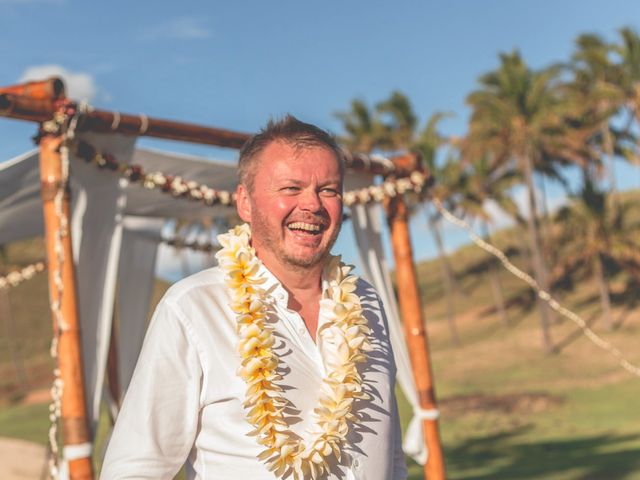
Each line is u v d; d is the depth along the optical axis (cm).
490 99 3847
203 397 155
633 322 3862
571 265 4034
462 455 1959
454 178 4159
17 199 604
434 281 5881
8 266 3750
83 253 527
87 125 500
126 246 791
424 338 728
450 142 4206
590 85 4153
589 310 4209
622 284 4497
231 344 157
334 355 164
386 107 4241
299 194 163
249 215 172
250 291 159
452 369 3584
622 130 4209
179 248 812
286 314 164
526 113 3838
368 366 174
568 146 4031
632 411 2492
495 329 4300
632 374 3112
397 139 4212
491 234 6350
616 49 4009
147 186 559
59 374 479
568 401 2780
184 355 154
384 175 718
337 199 168
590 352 3534
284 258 165
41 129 493
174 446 154
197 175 645
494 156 4103
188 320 156
